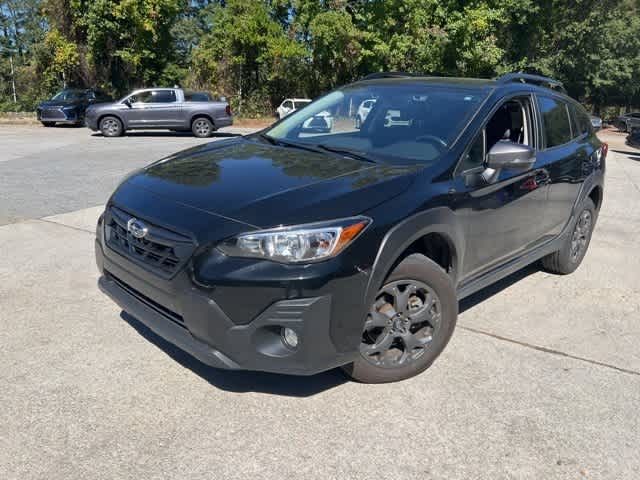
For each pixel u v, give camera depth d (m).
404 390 3.25
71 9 27.84
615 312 4.60
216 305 2.73
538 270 5.56
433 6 27.36
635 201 9.40
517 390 3.33
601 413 3.14
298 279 2.70
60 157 12.02
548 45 31.77
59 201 7.53
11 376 3.24
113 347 3.61
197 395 3.12
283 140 4.14
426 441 2.83
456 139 3.63
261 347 2.79
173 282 2.86
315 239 2.74
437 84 4.30
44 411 2.93
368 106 4.20
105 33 27.83
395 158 3.58
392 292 3.15
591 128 5.70
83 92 23.48
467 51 26.92
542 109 4.63
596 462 2.74
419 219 3.10
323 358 2.84
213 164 3.58
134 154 12.80
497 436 2.89
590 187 5.23
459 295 3.76
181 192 3.17
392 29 27.70
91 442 2.71
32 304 4.20
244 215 2.83
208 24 41.19
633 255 6.24
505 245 4.09
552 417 3.08
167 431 2.81
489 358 3.70
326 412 3.02
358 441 2.80
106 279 3.55
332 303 2.78
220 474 2.53
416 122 3.87
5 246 5.53
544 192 4.41
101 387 3.17
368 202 2.98
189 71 31.25
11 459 2.57
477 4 27.03
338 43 27.45
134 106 18.73
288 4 30.05
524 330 4.17
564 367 3.64
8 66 32.53
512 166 3.54
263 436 2.80
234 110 30.22
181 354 3.55
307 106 4.66
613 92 35.97
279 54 28.92
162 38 29.88
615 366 3.69
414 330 3.37
